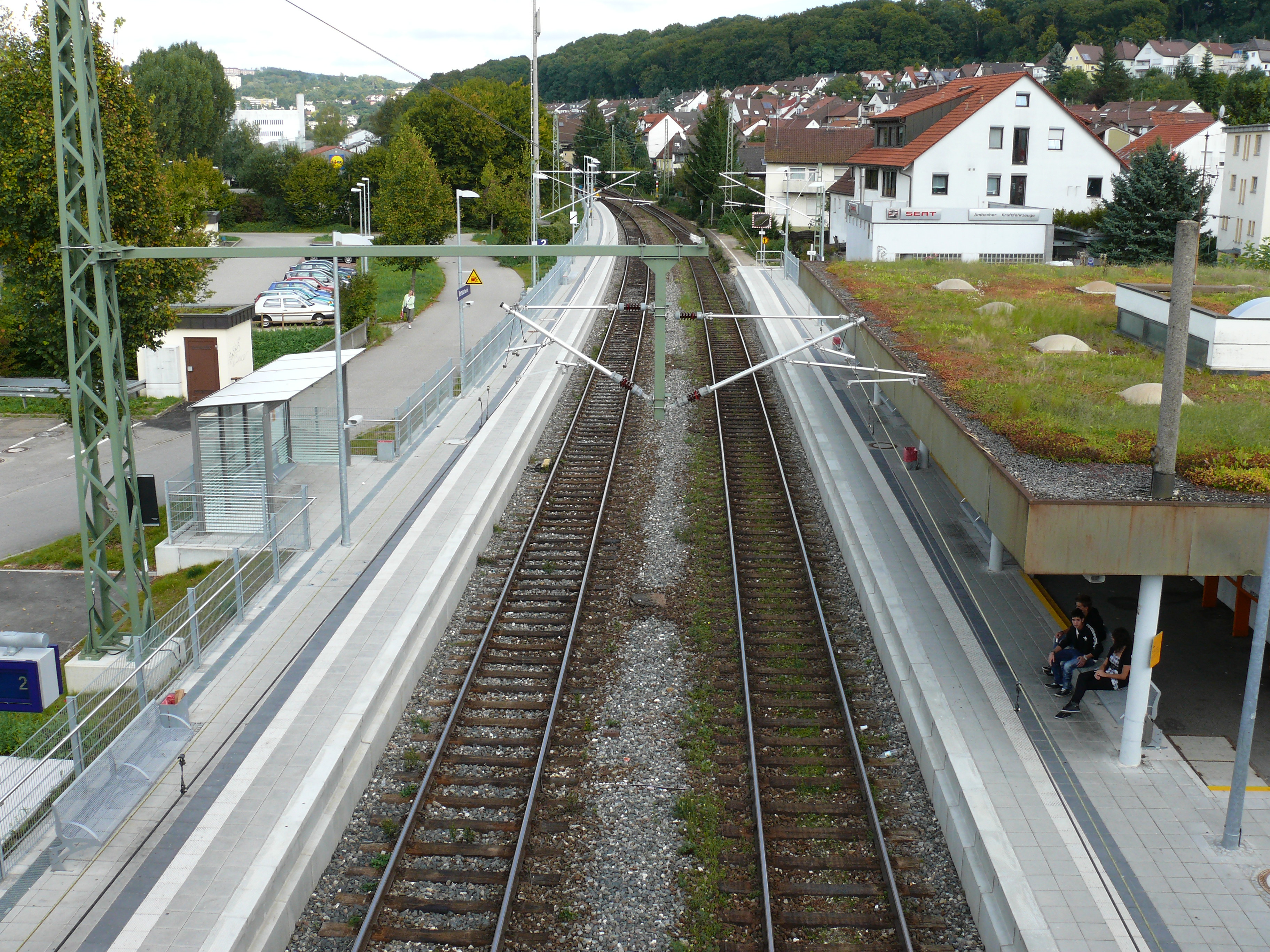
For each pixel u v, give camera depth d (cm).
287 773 1209
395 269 5553
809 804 1236
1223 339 1773
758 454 2617
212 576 1675
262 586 1727
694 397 1647
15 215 1923
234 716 1341
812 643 1650
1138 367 1833
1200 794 1184
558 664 1588
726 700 1478
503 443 2562
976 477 1370
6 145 1911
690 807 1220
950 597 1694
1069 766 1231
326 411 2319
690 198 8119
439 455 2516
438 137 8206
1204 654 1518
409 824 1175
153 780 1177
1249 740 1059
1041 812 1131
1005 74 5278
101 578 1566
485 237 7325
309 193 8250
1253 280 2873
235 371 3341
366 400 3155
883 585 1733
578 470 2528
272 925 1011
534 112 4569
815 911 1061
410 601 1672
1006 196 5175
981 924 1030
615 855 1151
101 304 1464
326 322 4353
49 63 1892
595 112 11450
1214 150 7050
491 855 1143
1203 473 1230
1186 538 1127
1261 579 1174
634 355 3666
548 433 2855
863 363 2233
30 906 1013
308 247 1482
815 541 2075
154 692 1410
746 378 3397
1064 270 3275
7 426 2989
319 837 1129
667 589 1862
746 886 1096
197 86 8975
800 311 4188
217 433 1995
